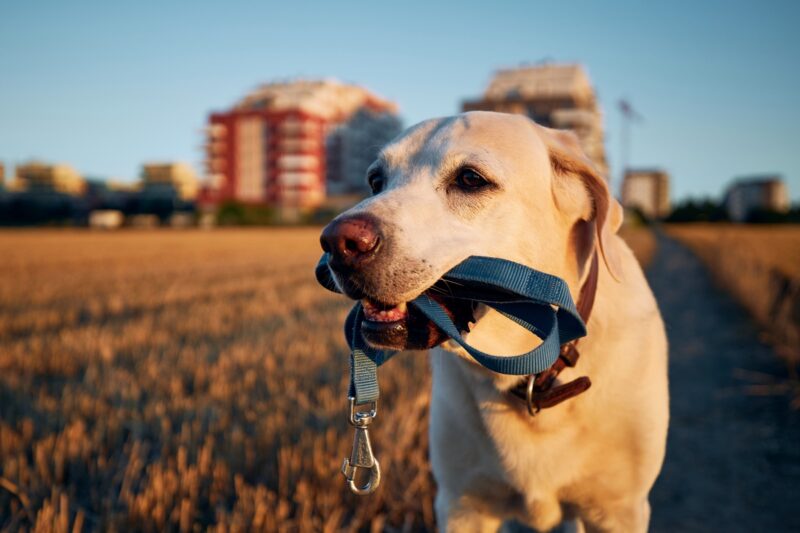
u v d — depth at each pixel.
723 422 1.17
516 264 0.44
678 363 1.60
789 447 1.03
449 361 0.56
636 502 0.56
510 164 0.50
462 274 0.45
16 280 3.07
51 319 1.87
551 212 0.53
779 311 1.92
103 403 1.06
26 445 0.90
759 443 1.06
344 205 19.56
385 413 0.96
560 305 0.43
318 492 0.76
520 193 0.51
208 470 0.81
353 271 0.44
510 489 0.56
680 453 1.03
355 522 0.71
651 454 0.55
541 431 0.53
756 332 1.91
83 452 0.85
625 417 0.53
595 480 0.55
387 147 0.55
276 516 0.69
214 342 1.57
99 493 0.78
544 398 0.52
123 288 2.72
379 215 0.46
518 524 0.81
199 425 0.94
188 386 1.21
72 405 1.04
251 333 1.64
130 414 1.01
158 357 1.39
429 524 0.74
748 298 2.35
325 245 0.45
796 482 0.91
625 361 0.54
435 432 0.58
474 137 0.51
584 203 0.53
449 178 0.50
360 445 0.48
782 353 1.51
